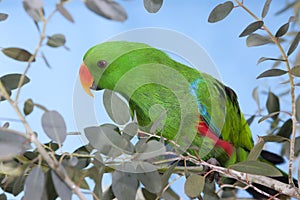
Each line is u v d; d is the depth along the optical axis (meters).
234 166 2.52
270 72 2.78
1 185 2.63
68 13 1.95
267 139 2.78
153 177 2.39
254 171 2.48
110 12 1.88
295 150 3.26
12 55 2.36
